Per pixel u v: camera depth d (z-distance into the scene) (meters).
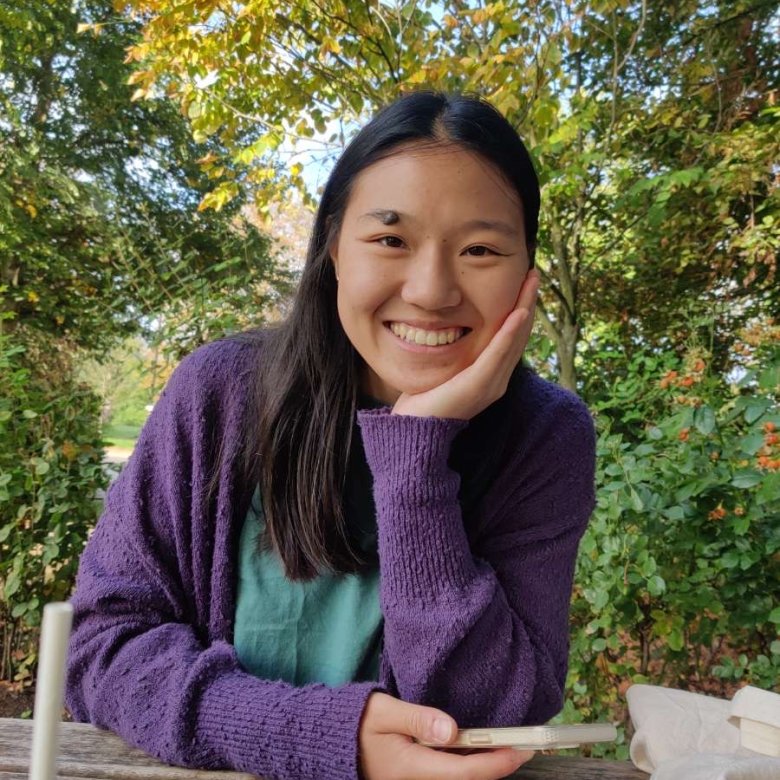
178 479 0.84
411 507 0.71
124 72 7.29
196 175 7.98
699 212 3.63
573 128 2.59
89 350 7.28
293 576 0.81
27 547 2.27
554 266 3.54
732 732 0.80
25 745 0.71
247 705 0.67
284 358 0.83
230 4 2.68
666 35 3.64
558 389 0.91
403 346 0.71
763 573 1.68
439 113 0.68
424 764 0.61
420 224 0.66
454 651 0.70
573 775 0.73
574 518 0.85
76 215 7.14
